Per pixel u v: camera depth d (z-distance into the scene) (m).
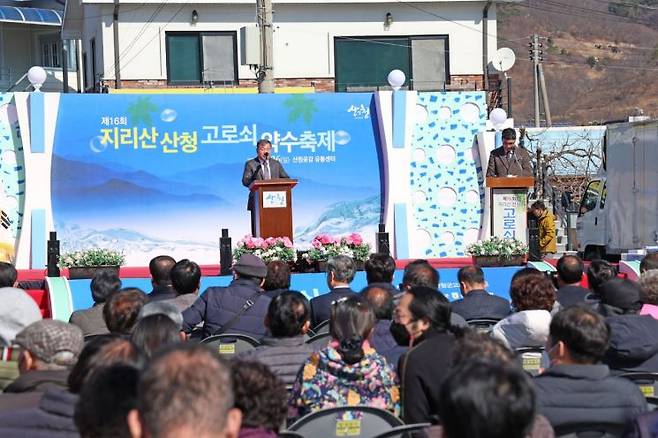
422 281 8.68
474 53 29.62
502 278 14.44
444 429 3.10
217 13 28.67
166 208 16.97
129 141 16.94
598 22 106.62
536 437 4.49
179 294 9.30
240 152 17.28
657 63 97.38
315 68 29.23
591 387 5.28
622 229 22.38
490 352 4.84
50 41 40.34
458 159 17.42
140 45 28.48
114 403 3.69
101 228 16.72
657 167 21.08
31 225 16.25
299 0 28.84
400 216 17.16
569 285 9.45
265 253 13.53
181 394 2.94
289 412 6.00
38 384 5.07
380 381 5.93
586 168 35.53
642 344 6.75
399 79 17.36
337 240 14.21
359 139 17.55
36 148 16.39
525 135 30.62
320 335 7.96
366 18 29.33
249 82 28.88
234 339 8.01
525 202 14.67
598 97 94.00
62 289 12.84
